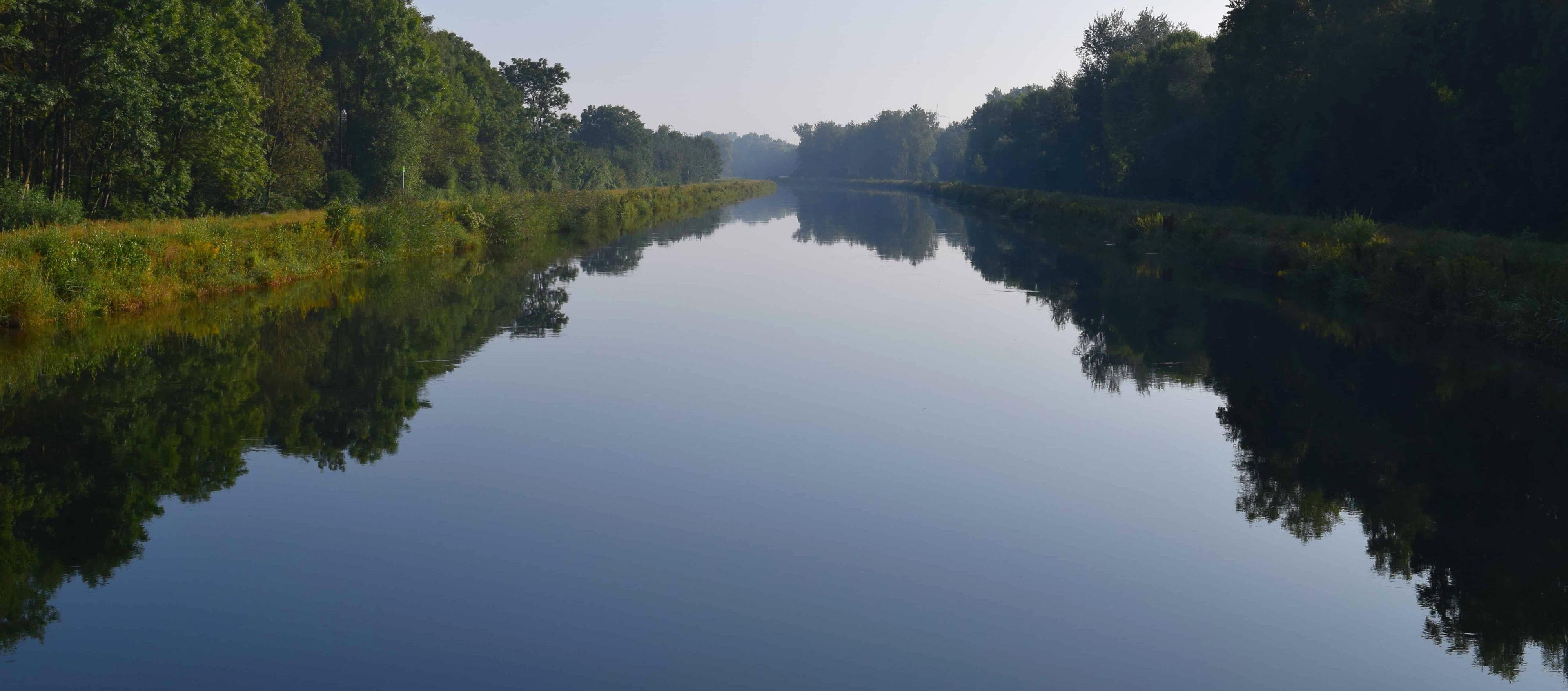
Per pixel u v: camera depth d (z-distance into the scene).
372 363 14.02
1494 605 6.74
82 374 12.61
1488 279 18.19
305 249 23.50
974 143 126.19
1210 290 24.33
